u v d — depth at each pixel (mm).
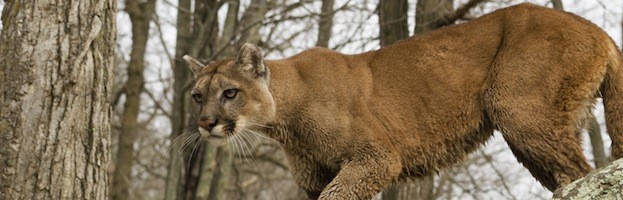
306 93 8359
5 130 7133
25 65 7188
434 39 8633
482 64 8328
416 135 8461
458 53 8461
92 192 7320
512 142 8078
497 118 8117
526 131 7961
